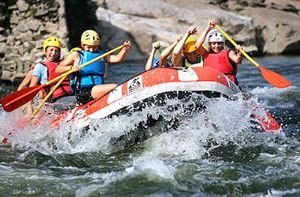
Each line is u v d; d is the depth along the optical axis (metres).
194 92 18.94
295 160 17.50
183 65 22.30
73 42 45.28
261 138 20.34
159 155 18.53
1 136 22.36
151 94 18.92
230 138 20.08
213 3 65.12
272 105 28.44
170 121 19.36
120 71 43.75
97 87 21.36
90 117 19.89
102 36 53.47
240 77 39.94
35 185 15.59
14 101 21.84
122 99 19.33
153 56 23.11
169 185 15.11
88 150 19.80
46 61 23.55
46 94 23.02
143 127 19.44
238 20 60.34
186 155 18.41
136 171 16.11
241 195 14.49
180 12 59.34
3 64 39.28
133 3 58.78
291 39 61.66
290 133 21.88
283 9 68.56
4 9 39.00
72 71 20.98
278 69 45.09
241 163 17.28
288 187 14.95
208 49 22.48
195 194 14.52
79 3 49.00
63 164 18.17
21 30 39.25
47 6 39.16
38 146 20.64
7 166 17.84
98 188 15.08
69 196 14.71
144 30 54.50
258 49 61.81
